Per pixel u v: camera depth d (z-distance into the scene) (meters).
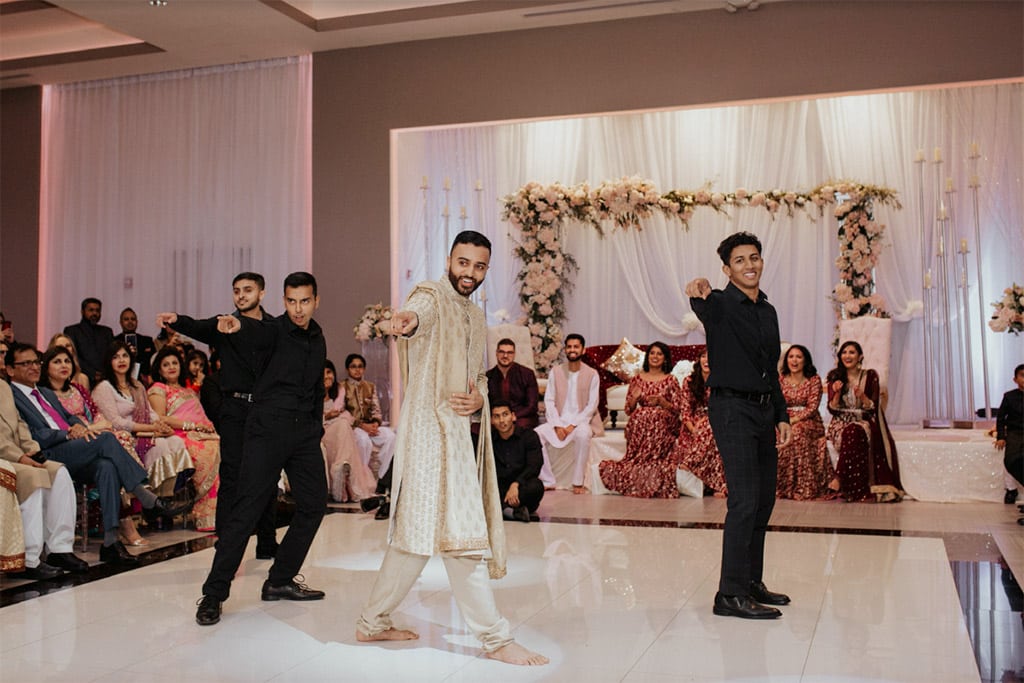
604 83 8.99
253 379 4.95
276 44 9.62
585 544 5.53
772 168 10.55
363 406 8.26
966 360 9.85
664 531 5.95
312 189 9.88
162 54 9.91
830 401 7.30
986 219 9.89
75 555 5.11
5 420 4.93
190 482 6.16
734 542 3.87
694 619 3.83
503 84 9.26
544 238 10.09
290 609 4.07
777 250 10.49
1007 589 4.31
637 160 10.81
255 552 5.43
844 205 9.49
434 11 8.89
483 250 3.35
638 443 7.73
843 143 10.32
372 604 3.52
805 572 4.69
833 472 7.24
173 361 6.43
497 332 9.26
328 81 9.82
